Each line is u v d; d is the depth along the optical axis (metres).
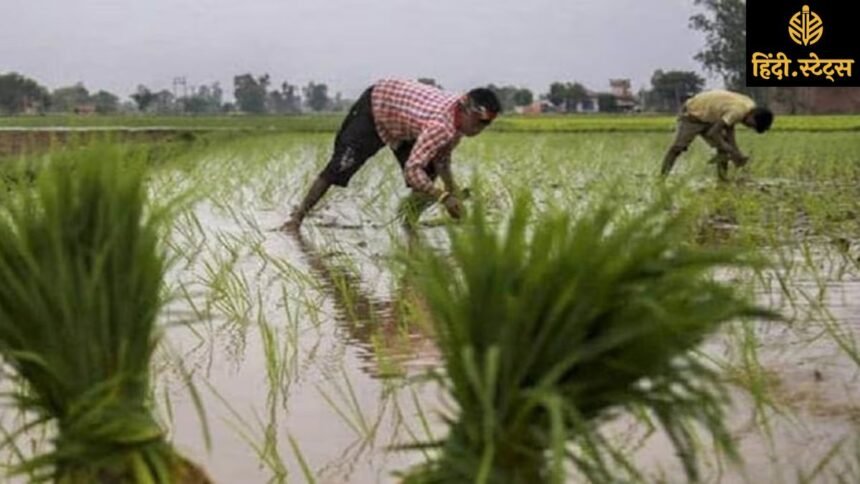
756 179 15.18
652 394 2.47
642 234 2.44
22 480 3.33
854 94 42.41
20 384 2.91
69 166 2.83
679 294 2.43
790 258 7.52
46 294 2.74
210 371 4.90
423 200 9.29
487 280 2.41
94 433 2.70
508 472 2.45
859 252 7.99
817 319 5.64
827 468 3.53
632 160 18.19
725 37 43.66
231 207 11.77
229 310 6.07
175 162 12.73
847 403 4.20
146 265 2.84
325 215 11.22
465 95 8.91
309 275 7.24
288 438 3.95
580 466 2.50
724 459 3.56
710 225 9.55
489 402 2.29
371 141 9.57
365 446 3.85
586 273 2.38
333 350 5.23
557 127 34.47
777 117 37.94
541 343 2.41
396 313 6.02
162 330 2.93
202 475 2.88
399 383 4.51
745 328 4.75
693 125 14.06
